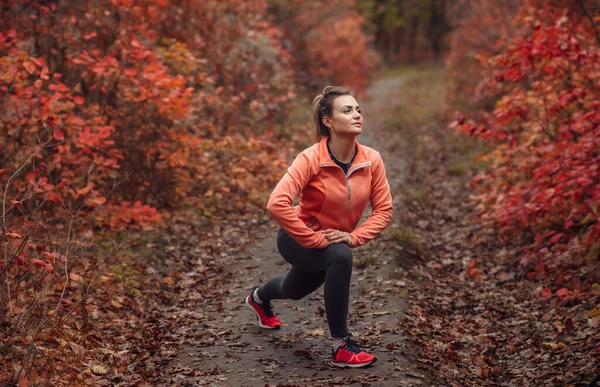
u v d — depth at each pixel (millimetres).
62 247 5625
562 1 7910
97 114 7121
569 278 5406
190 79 8141
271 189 8609
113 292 5023
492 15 14219
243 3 11484
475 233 7227
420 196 8773
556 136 6852
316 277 4141
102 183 7148
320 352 4195
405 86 27125
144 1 8062
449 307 5328
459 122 6562
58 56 7500
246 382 3762
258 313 4602
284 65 14125
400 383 3643
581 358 4172
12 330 3857
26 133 6703
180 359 4172
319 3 19703
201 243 6660
